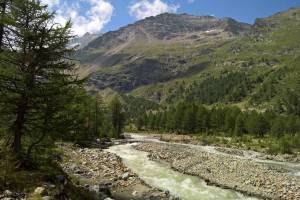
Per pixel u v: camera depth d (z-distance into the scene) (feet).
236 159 190.19
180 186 127.34
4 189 58.13
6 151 66.59
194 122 475.31
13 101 64.64
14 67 64.23
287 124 416.26
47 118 68.03
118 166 155.02
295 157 269.44
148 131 535.19
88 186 95.35
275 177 142.10
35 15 65.62
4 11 65.05
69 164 136.36
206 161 177.37
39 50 66.59
